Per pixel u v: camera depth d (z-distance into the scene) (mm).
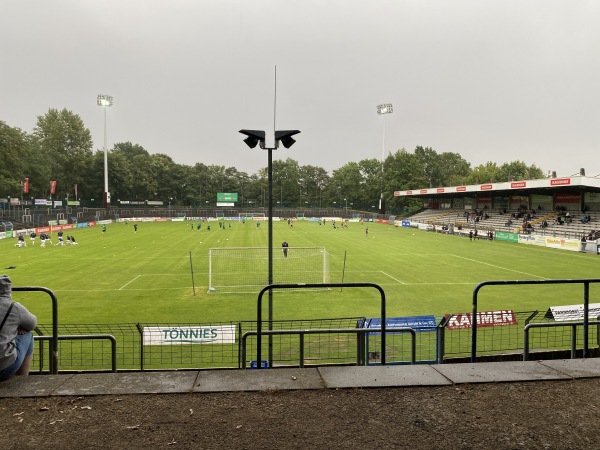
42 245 50125
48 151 118312
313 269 34781
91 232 72562
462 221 80875
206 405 4664
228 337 14922
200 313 21281
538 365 5762
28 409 4551
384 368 5676
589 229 55500
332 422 4316
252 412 4512
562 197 68062
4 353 4945
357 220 114562
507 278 30922
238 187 162625
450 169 155625
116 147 165750
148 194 145125
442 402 4738
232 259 39625
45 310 21703
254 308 22203
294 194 161500
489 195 80938
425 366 5742
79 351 15258
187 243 54406
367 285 6355
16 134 87125
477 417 4414
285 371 5574
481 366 5738
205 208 138750
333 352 14797
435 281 29719
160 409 4570
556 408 4598
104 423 4281
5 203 93000
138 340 16703
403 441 3969
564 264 37844
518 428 4199
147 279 30078
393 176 125125
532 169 135875
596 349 11633
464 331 17109
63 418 4371
